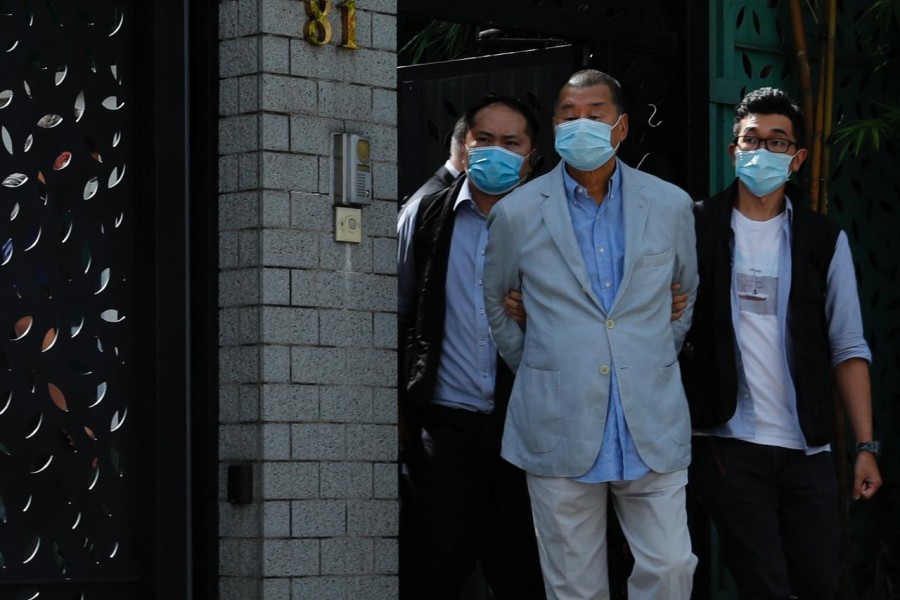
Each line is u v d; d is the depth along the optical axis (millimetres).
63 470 10016
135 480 10266
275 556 10141
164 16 10375
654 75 13227
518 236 10031
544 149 13656
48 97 10086
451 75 14430
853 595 13938
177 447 10320
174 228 10375
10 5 9969
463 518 11094
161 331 10281
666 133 13297
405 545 11273
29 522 9875
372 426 10672
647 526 9906
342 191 10555
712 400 10672
